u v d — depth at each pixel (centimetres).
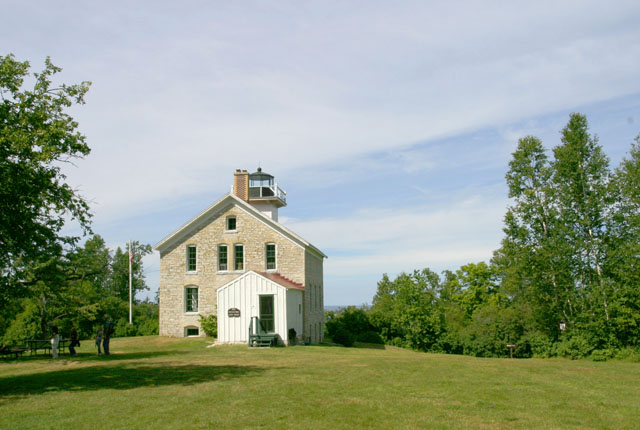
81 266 3550
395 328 5181
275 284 2991
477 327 4534
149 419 1052
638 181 3159
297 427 985
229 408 1147
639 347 2875
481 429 980
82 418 1069
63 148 1673
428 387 1440
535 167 3694
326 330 4828
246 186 4100
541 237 3556
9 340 3809
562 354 3053
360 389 1391
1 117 1562
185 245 3759
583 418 1084
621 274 3045
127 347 3092
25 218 1598
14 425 1019
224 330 3025
